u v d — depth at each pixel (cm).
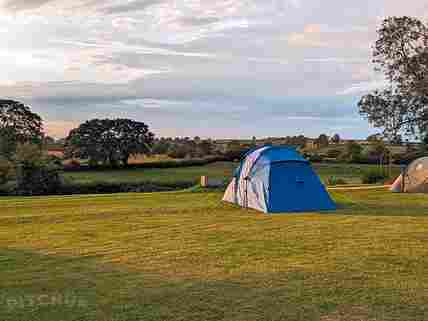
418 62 3756
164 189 4325
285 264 841
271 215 1495
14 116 6481
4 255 955
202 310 613
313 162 5412
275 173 1623
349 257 885
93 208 1789
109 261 888
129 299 662
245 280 745
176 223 1353
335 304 626
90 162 6612
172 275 784
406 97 3825
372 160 5200
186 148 6956
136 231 1225
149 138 7219
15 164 4150
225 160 6406
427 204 1719
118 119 6962
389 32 3875
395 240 1037
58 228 1305
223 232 1184
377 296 655
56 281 757
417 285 705
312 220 1362
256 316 589
